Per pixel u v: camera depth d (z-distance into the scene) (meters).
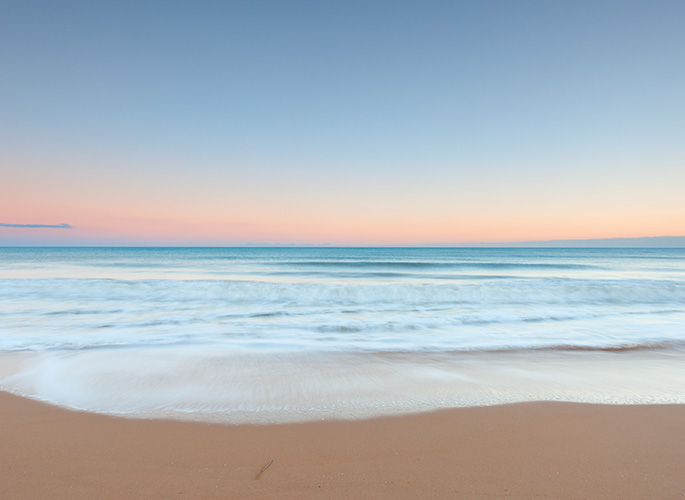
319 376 5.09
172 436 3.31
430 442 3.22
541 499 2.41
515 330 8.34
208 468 2.78
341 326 8.59
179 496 2.42
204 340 7.19
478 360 6.03
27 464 2.81
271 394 4.38
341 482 2.60
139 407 3.96
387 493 2.47
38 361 5.66
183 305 11.22
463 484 2.58
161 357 5.93
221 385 4.68
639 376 5.20
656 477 2.69
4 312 9.95
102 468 2.77
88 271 27.03
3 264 34.53
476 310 10.77
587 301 12.37
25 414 3.75
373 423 3.61
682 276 26.66
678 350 6.74
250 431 3.42
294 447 3.12
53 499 2.38
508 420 3.68
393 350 6.61
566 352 6.57
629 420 3.69
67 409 3.89
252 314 9.94
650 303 12.08
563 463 2.88
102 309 10.45
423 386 4.69
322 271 29.06
